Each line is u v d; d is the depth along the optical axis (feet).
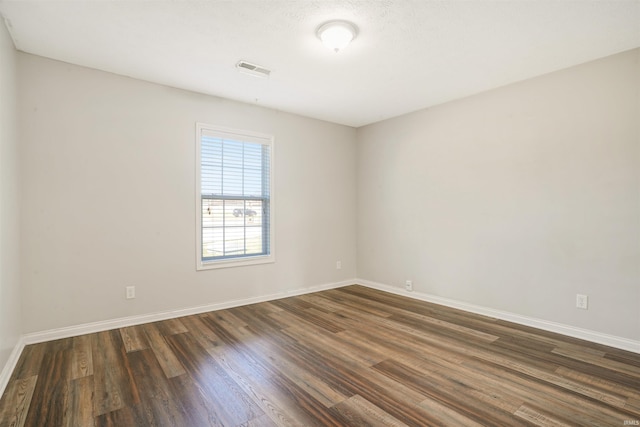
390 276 15.44
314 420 5.89
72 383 7.11
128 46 8.74
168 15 7.35
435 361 8.21
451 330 10.37
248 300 13.38
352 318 11.57
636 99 8.74
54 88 9.46
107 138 10.29
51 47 8.79
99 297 10.19
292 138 14.71
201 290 12.17
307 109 14.11
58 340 9.42
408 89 11.75
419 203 14.15
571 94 9.85
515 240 11.10
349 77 10.74
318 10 7.16
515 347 9.04
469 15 7.30
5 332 7.27
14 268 8.23
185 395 6.68
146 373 7.57
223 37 8.29
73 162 9.76
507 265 11.31
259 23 7.66
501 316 11.46
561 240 10.06
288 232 14.65
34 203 9.16
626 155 8.89
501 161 11.44
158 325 10.77
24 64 9.00
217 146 12.66
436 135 13.48
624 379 7.29
